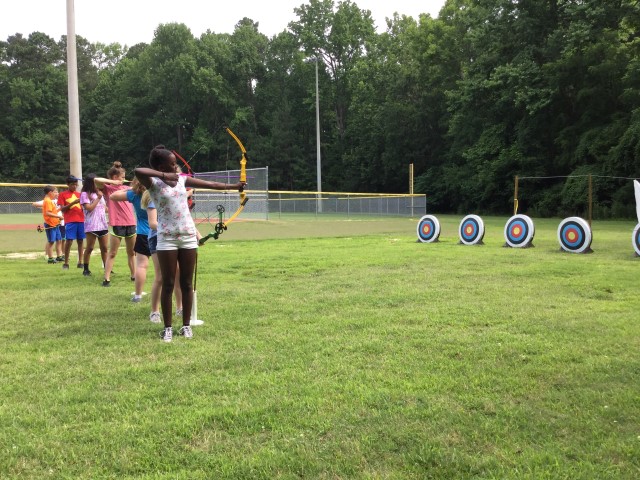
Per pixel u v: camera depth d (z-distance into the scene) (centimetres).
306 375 403
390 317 584
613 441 298
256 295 719
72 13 1301
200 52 5972
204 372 413
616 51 3147
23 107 6341
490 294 719
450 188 4619
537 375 400
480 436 305
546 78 3334
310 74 5834
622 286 774
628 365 419
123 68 7112
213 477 264
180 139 6228
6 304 666
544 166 3734
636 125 2900
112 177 791
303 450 289
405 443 298
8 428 315
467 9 4291
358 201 3591
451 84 4606
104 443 298
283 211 3872
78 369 419
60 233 1128
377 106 5322
